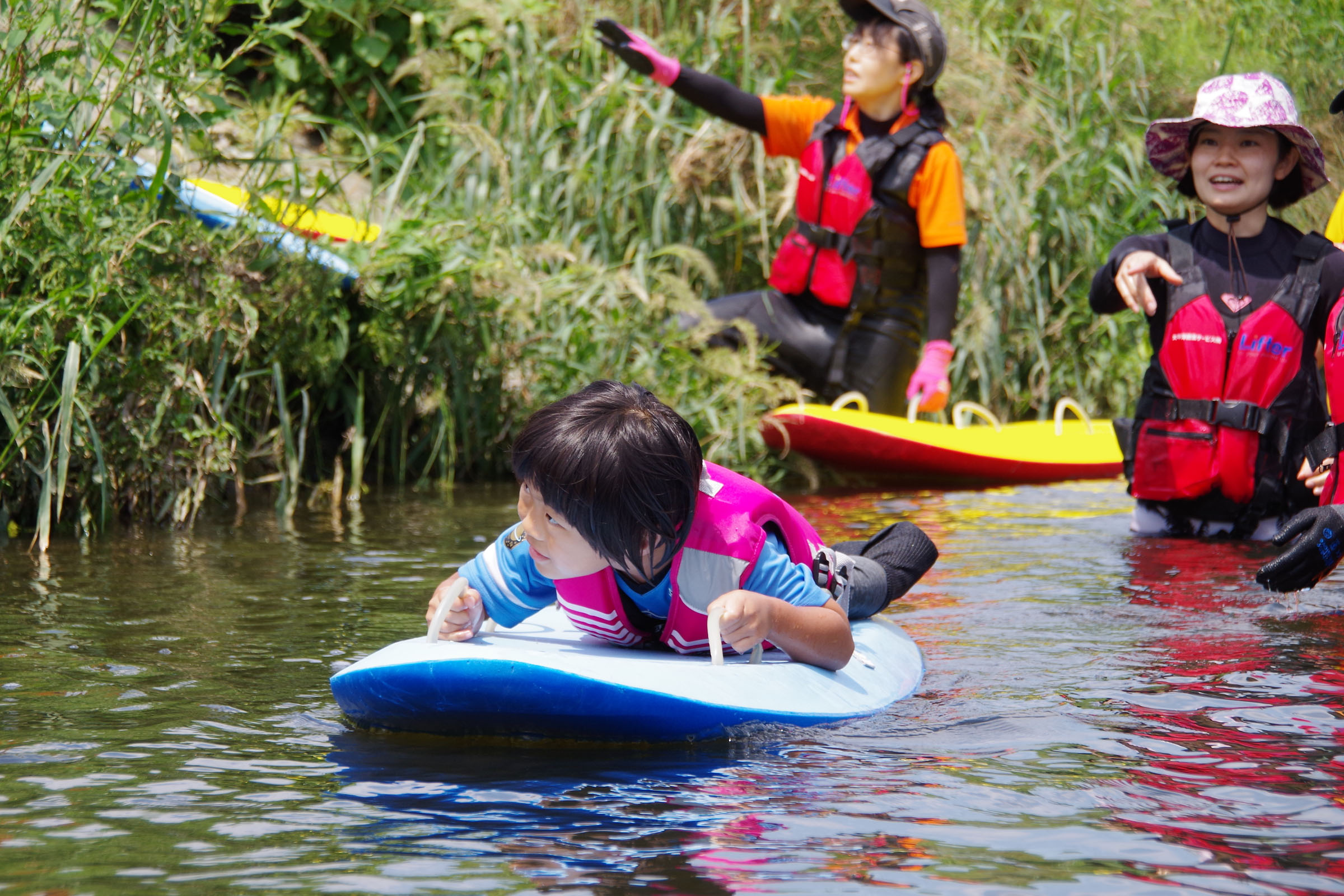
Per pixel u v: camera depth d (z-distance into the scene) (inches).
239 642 157.3
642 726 117.3
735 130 410.6
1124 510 294.8
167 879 86.6
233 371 299.7
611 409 122.0
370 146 333.7
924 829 96.7
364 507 288.2
